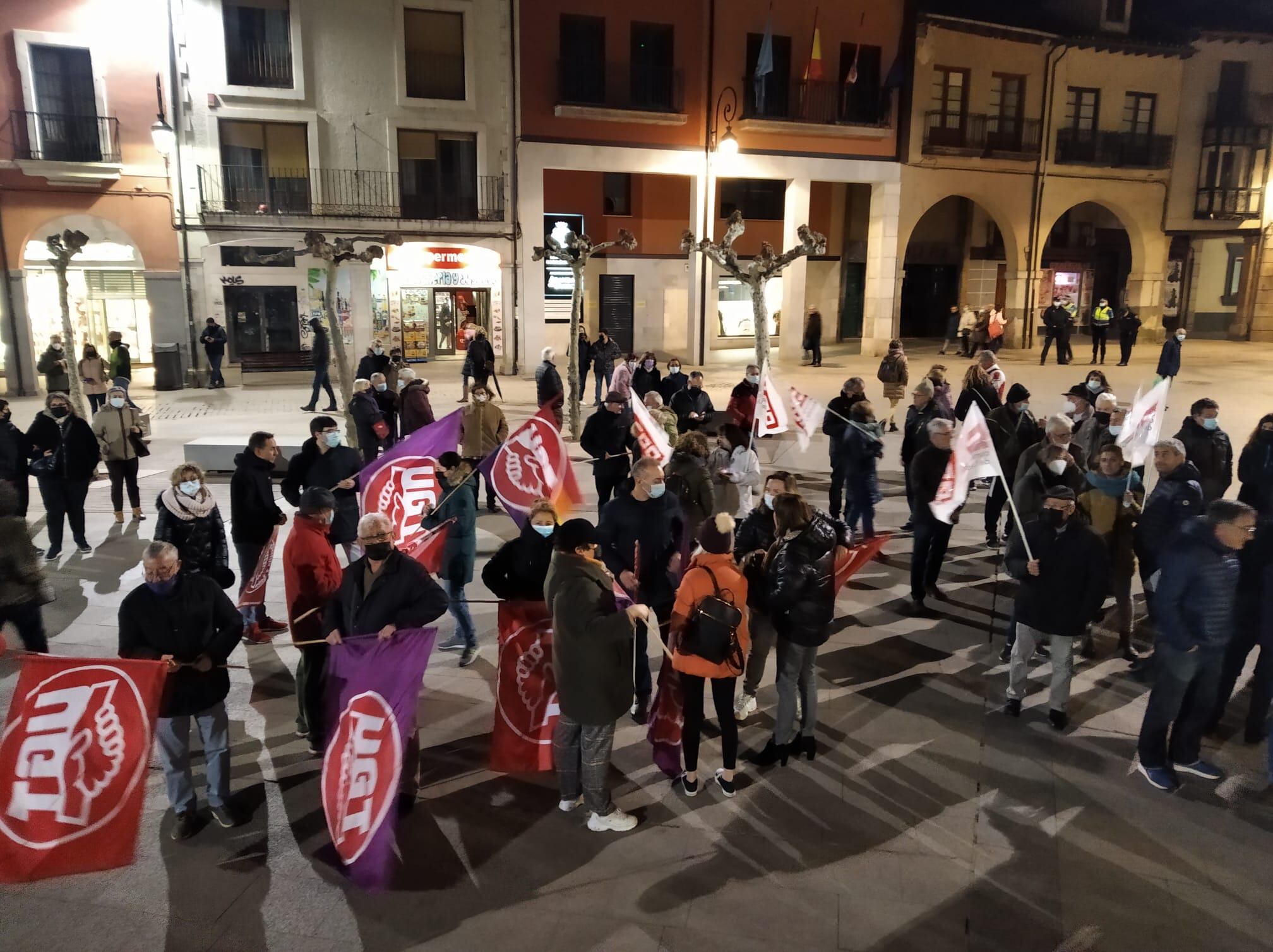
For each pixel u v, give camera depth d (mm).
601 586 4754
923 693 6547
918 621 7887
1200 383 21438
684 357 28609
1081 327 34156
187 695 4762
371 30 22656
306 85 22453
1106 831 4949
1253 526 5078
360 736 4754
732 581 5109
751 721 6160
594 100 24156
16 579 6152
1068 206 29812
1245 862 4691
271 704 6414
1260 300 31375
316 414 18594
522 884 4543
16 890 4508
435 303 26812
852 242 32281
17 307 21469
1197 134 30406
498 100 23781
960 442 7035
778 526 5477
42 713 4309
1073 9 29188
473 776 5520
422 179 23844
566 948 4105
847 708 6328
